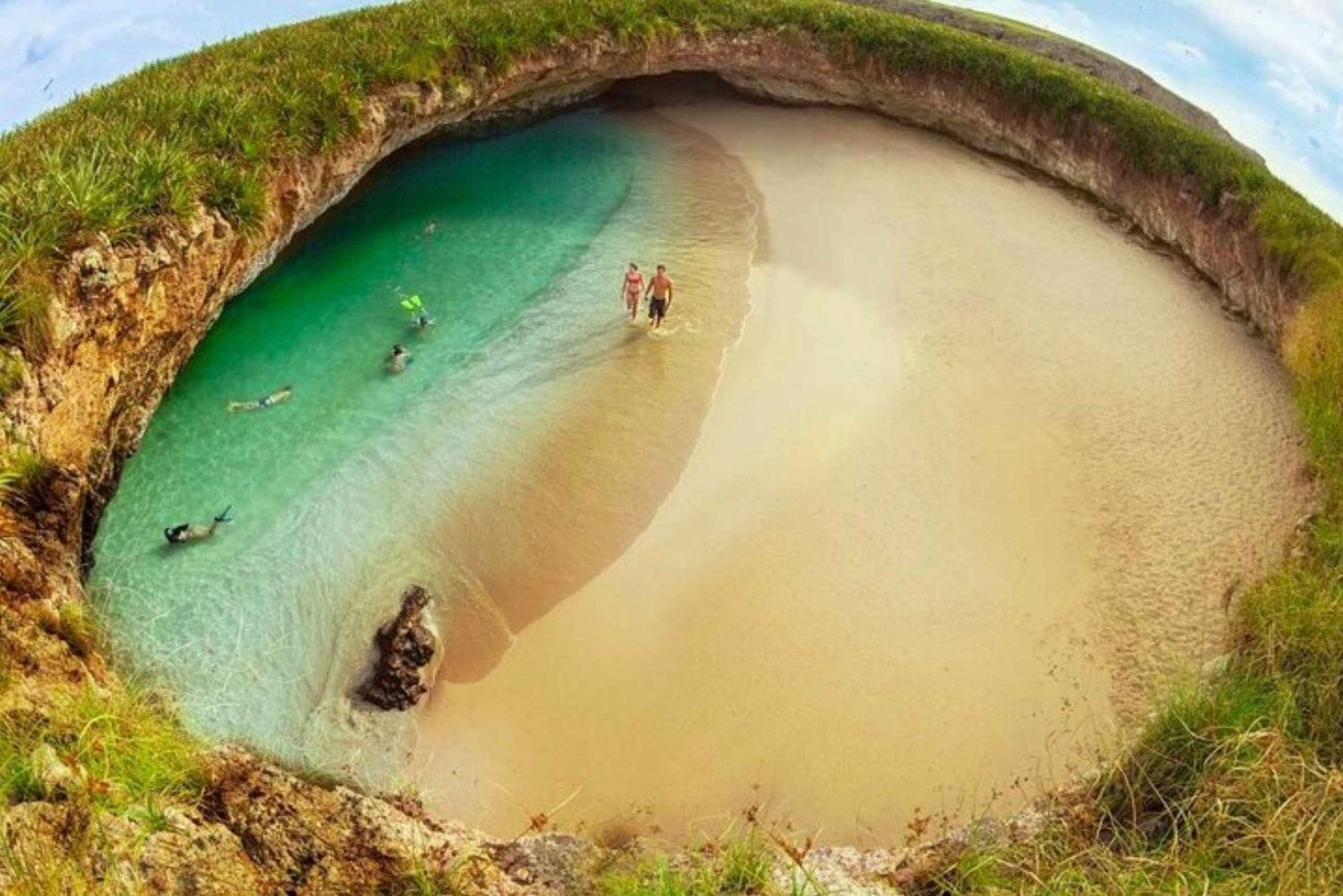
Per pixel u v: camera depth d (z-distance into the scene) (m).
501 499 20.17
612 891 11.07
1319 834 10.07
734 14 37.78
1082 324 26.48
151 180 19.81
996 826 12.63
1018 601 18.58
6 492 14.56
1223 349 25.81
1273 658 13.45
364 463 20.73
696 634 17.91
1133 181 31.94
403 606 17.50
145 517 19.03
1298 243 26.14
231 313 24.50
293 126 24.44
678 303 26.47
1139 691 16.81
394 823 11.62
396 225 29.28
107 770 10.34
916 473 21.34
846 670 17.28
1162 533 19.88
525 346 24.53
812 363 24.47
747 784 15.65
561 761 15.98
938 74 36.72
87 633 14.20
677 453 21.64
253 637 17.06
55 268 17.02
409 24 31.00
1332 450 19.97
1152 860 10.16
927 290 27.55
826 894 10.74
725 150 35.50
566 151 34.62
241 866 10.21
